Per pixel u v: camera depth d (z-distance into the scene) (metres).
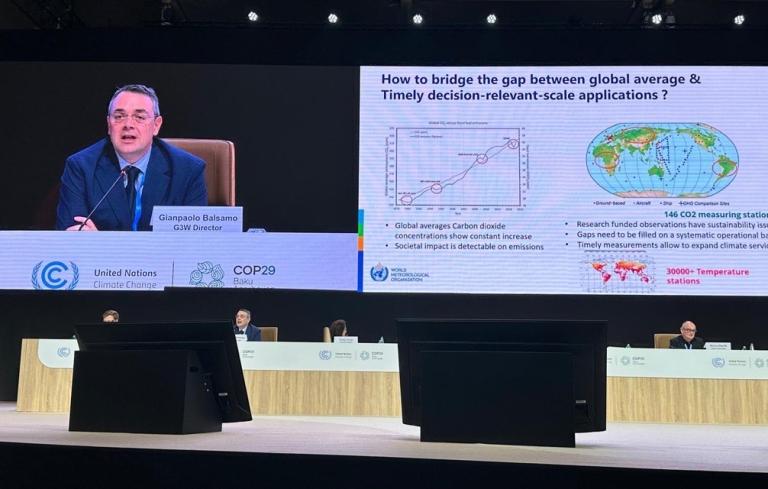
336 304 7.14
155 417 2.53
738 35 6.35
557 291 6.19
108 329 2.68
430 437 2.37
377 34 6.64
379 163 6.35
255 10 7.90
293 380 4.25
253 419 3.79
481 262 6.25
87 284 6.47
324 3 7.79
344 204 6.63
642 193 6.20
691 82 6.26
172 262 6.49
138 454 2.04
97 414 2.57
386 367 4.24
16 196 6.60
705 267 6.12
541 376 2.33
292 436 2.60
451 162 6.32
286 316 7.16
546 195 6.25
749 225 6.12
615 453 2.20
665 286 6.13
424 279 6.25
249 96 6.70
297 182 6.64
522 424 2.32
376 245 6.30
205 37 6.72
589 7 7.72
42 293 7.24
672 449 2.41
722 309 6.98
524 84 6.34
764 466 1.91
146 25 7.62
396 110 6.38
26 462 2.10
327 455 1.96
